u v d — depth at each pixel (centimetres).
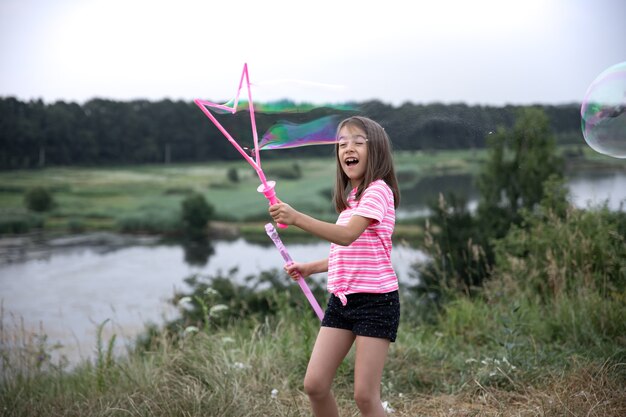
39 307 991
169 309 564
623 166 1314
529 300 469
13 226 1936
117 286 1173
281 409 312
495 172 715
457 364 373
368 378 233
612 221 518
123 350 482
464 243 591
